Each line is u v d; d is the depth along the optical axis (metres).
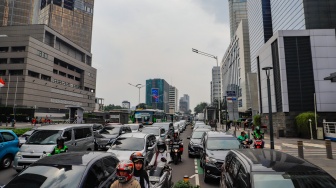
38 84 76.94
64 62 95.75
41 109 76.00
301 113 27.98
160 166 7.18
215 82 159.88
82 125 13.00
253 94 36.69
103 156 5.66
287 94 28.94
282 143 22.45
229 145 10.01
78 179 4.47
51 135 10.77
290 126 28.44
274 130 31.53
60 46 99.94
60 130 11.09
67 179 4.45
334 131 25.61
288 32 29.88
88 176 4.68
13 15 110.31
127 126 19.92
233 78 117.56
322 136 25.53
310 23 50.16
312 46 29.31
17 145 11.68
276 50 31.02
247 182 4.16
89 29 154.38
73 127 11.98
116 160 6.26
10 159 11.21
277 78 30.86
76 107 36.81
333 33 29.31
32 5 116.38
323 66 28.84
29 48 73.62
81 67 109.00
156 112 40.25
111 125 18.47
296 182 3.96
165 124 23.72
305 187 3.87
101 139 15.88
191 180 9.37
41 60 79.38
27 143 10.37
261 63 36.59
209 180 9.22
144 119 37.16
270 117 12.80
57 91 88.50
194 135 15.72
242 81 98.69
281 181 3.99
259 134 13.94
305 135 27.06
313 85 28.77
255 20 88.38
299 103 28.69
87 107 113.94
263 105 35.78
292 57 29.50
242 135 14.30
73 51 111.38
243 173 4.52
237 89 107.88
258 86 38.19
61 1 141.88
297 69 29.25
